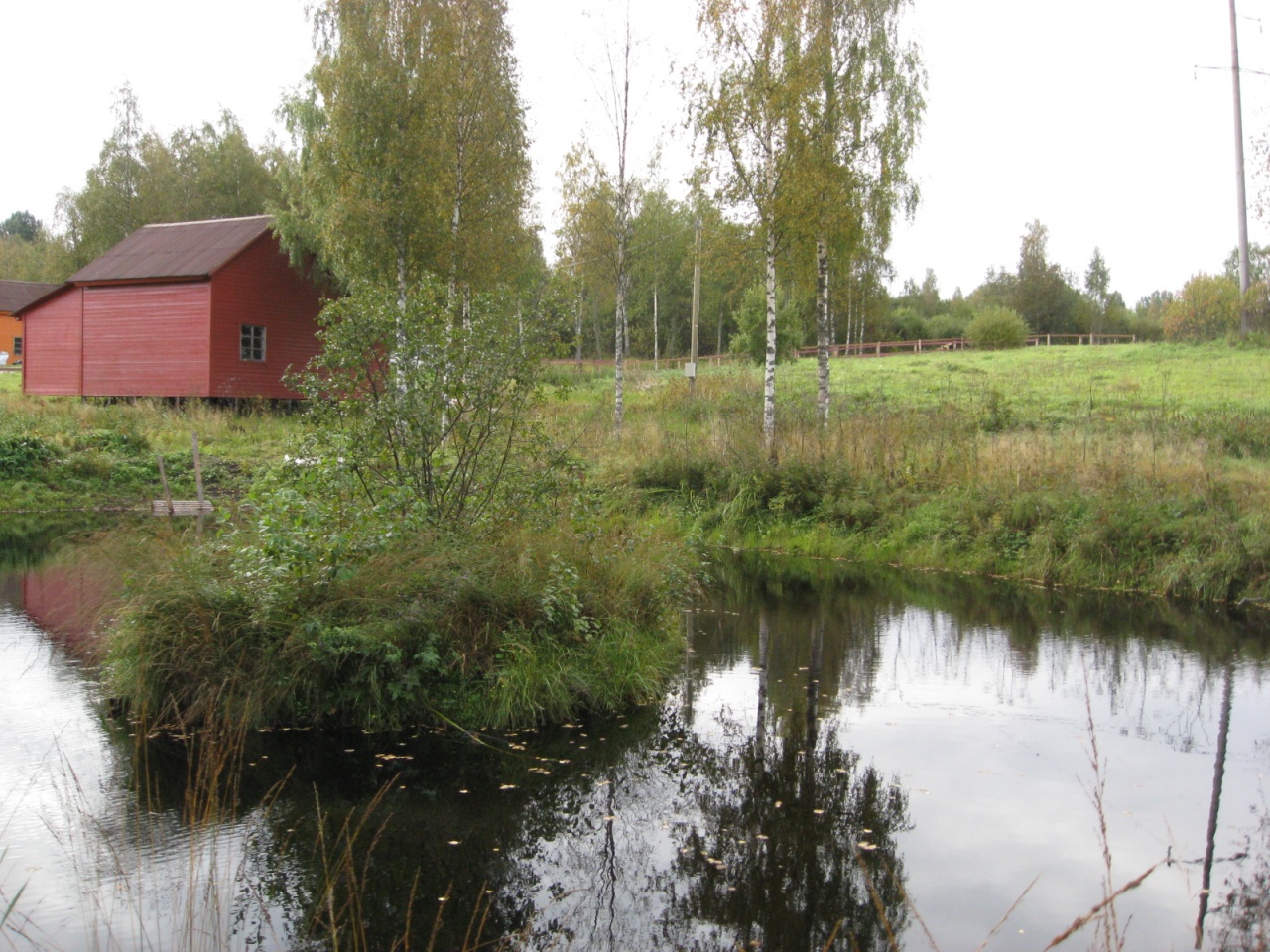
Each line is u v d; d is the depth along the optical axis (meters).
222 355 29.34
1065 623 11.00
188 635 7.03
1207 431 18.98
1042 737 7.18
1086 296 78.06
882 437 17.92
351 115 23.08
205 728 6.76
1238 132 38.22
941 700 8.05
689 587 10.55
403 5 23.28
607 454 19.39
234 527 7.91
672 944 4.34
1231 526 12.80
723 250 19.47
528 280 29.33
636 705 7.78
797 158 18.20
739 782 6.25
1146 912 4.64
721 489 17.84
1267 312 38.44
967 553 14.69
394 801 5.83
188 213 49.62
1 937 4.15
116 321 30.42
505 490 8.55
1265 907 4.67
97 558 8.55
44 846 5.09
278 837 5.31
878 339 61.38
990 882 4.97
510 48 25.09
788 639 10.17
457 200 24.12
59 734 6.70
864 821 5.70
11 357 53.91
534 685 7.27
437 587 7.36
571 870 5.06
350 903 4.36
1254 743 7.05
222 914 4.48
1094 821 5.71
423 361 8.30
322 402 8.38
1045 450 16.45
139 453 22.78
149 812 5.50
